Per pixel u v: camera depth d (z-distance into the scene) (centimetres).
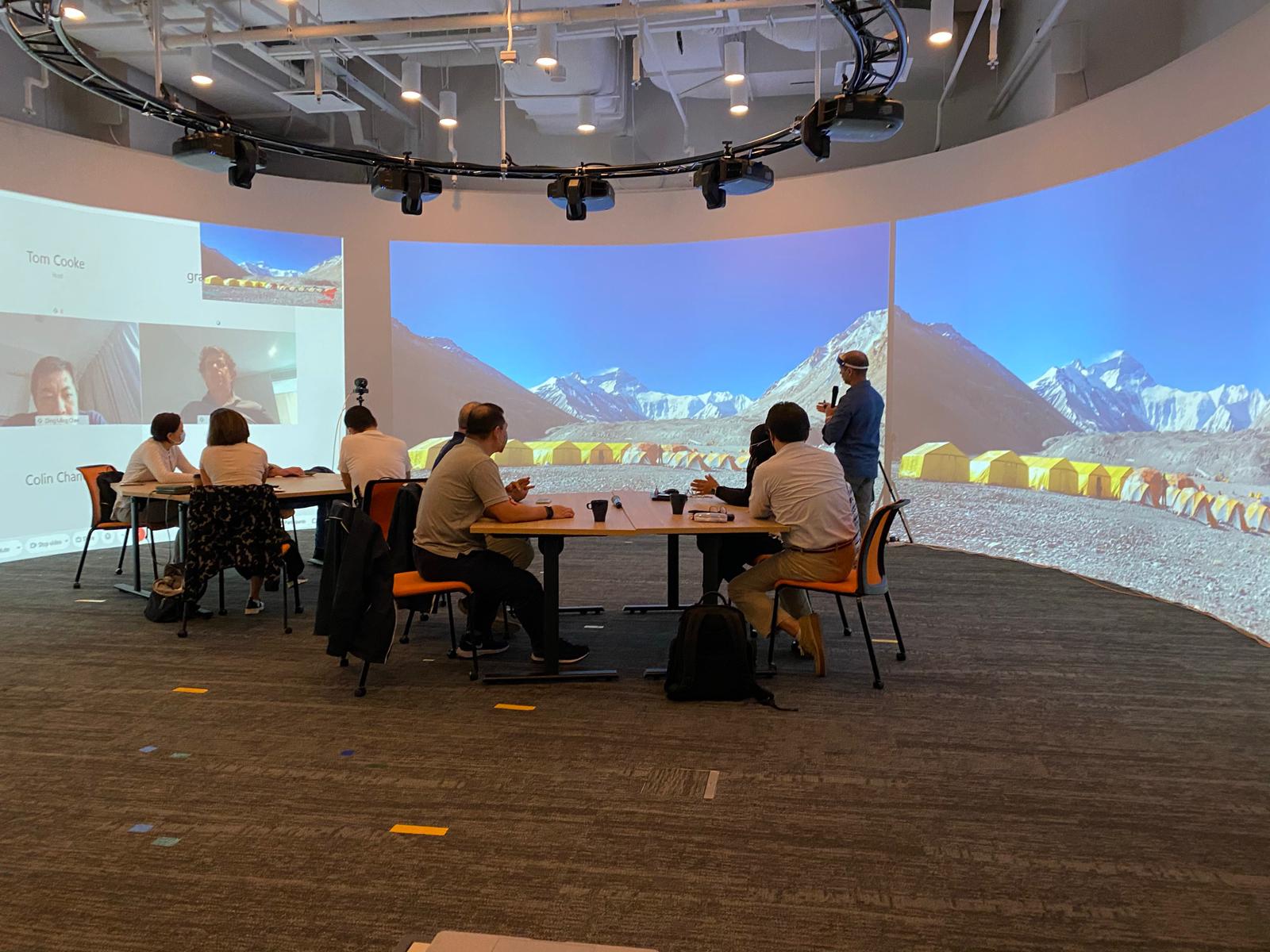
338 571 352
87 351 679
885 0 423
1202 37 543
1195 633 437
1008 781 263
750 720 313
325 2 604
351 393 820
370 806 245
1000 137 642
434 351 841
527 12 546
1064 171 588
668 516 370
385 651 339
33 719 315
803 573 354
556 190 655
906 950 180
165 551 682
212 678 364
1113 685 354
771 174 605
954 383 691
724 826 234
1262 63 427
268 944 181
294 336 795
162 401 727
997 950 180
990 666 380
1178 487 494
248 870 211
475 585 359
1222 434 460
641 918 191
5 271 627
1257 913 194
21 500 643
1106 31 632
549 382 862
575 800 249
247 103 827
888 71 746
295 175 918
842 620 432
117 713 321
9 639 425
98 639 426
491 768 272
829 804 247
